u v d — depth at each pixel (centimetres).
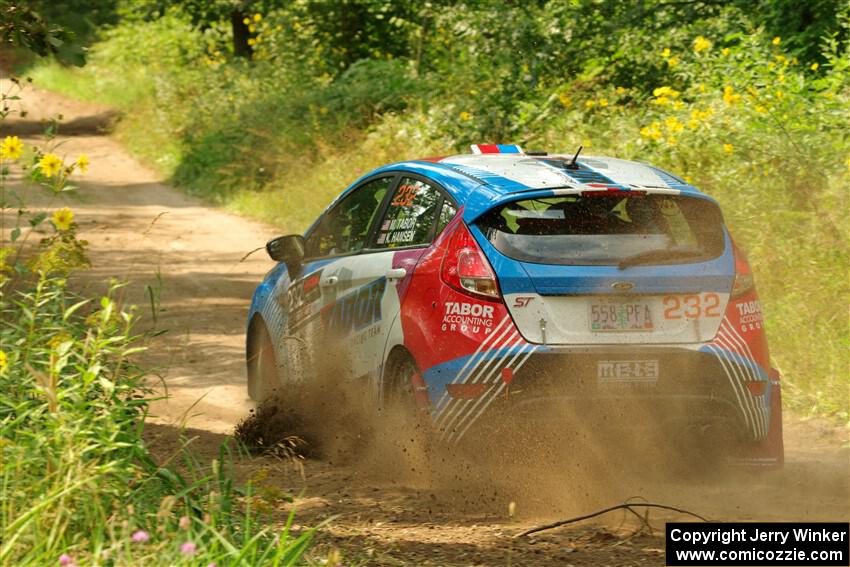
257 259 3516
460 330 1217
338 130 4562
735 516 1166
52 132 1338
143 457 980
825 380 1716
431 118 3744
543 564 998
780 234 2012
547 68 3222
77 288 2894
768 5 3141
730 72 2570
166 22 9012
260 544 931
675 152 2336
